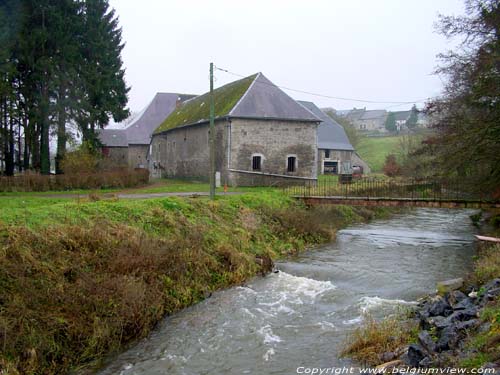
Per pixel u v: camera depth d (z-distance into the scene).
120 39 37.47
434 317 7.71
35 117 27.52
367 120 116.56
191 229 13.55
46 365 7.09
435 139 20.86
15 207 12.39
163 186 28.03
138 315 8.70
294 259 14.96
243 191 24.44
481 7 16.92
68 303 8.12
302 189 26.19
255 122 29.16
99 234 10.48
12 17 26.25
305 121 30.47
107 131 54.47
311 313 9.76
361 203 20.44
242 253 13.51
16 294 7.72
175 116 43.22
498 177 17.53
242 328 8.94
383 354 6.96
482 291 8.48
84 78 29.03
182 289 10.50
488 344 5.68
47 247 9.23
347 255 15.59
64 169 25.61
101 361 7.63
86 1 31.02
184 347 8.15
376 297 10.63
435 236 19.95
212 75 18.33
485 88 15.84
